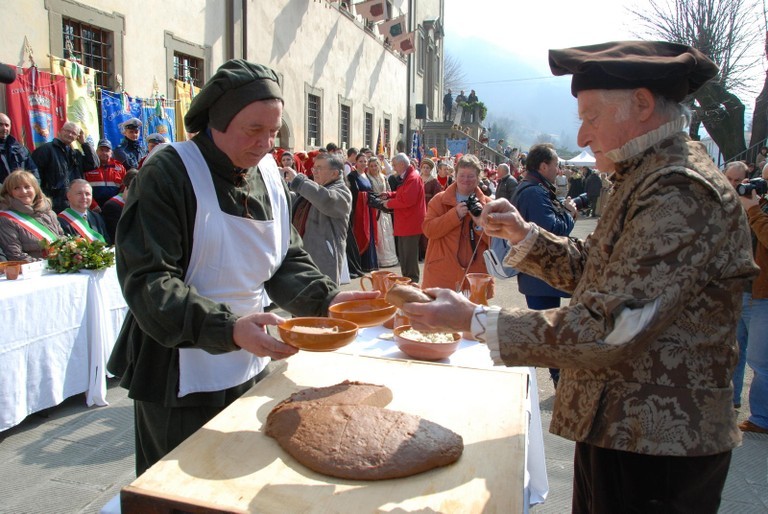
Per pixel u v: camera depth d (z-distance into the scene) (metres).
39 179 6.01
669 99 1.31
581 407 1.35
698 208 1.19
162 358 1.67
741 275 1.26
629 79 1.25
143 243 1.54
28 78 6.30
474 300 2.42
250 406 1.53
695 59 1.27
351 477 1.18
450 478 1.20
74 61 6.83
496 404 1.56
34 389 3.50
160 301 1.45
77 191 5.10
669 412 1.24
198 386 1.68
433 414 1.50
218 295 1.68
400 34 19.83
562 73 1.46
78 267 3.90
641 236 1.20
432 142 32.06
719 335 1.26
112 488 2.87
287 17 12.62
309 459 1.22
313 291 1.88
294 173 5.52
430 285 3.88
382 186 9.52
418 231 7.62
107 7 7.45
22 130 6.29
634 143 1.31
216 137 1.65
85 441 3.38
